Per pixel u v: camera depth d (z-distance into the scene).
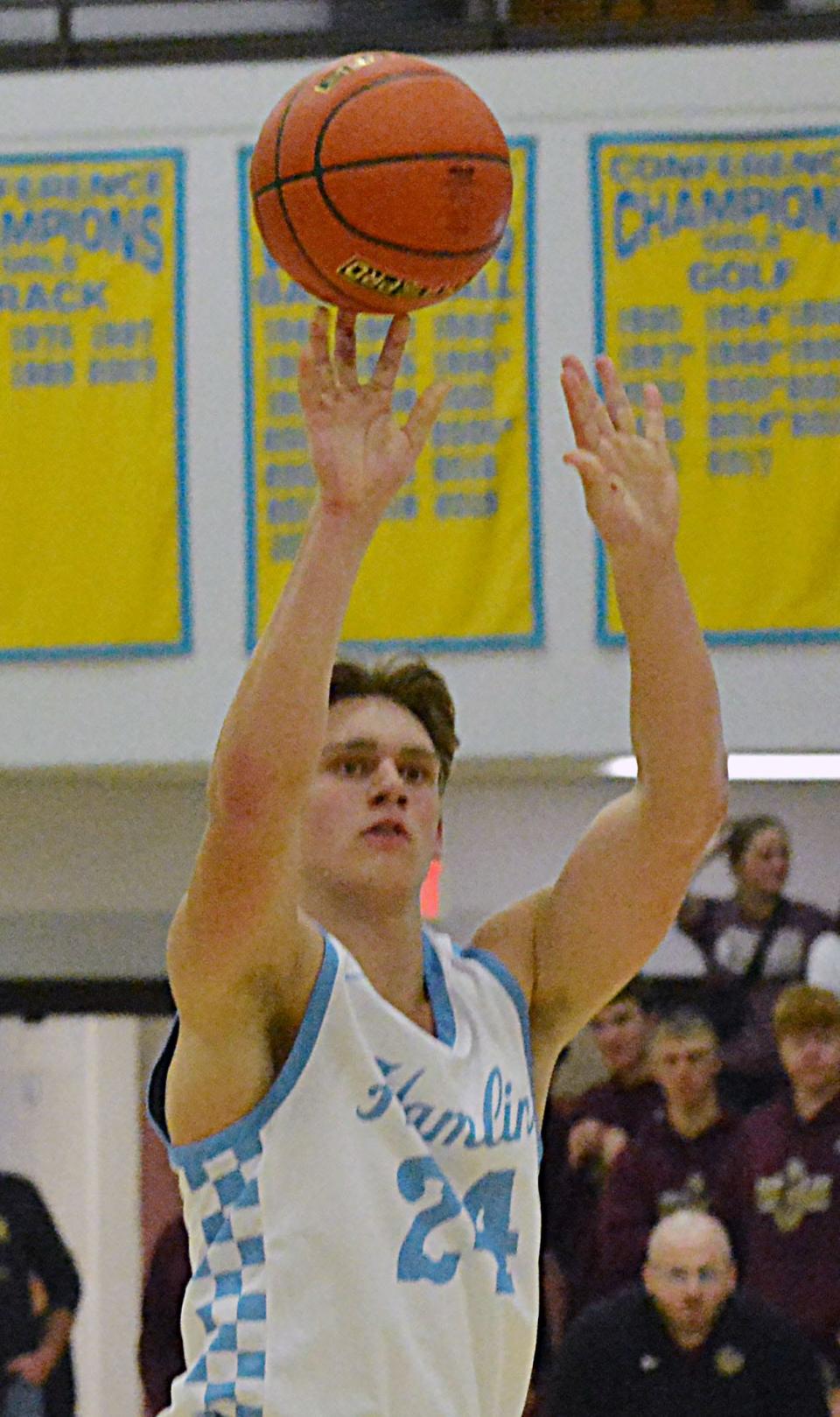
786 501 21.06
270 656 6.38
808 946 21.22
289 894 6.51
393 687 7.46
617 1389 17.09
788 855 21.62
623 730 21.11
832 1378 18.36
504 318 21.30
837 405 21.08
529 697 21.19
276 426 21.45
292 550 21.38
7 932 23.77
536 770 22.69
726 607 21.03
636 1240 19.28
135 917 23.75
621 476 7.35
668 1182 19.34
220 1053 6.71
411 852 7.26
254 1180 6.64
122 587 21.42
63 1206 27.28
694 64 21.55
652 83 21.55
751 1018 20.89
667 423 21.11
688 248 21.28
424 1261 6.59
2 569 21.47
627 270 21.28
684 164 21.39
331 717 7.36
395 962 7.22
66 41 21.97
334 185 7.45
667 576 7.34
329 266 7.61
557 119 21.55
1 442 21.55
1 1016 23.66
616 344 21.19
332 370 6.63
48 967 23.70
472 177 7.48
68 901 23.77
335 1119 6.63
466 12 21.91
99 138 21.72
